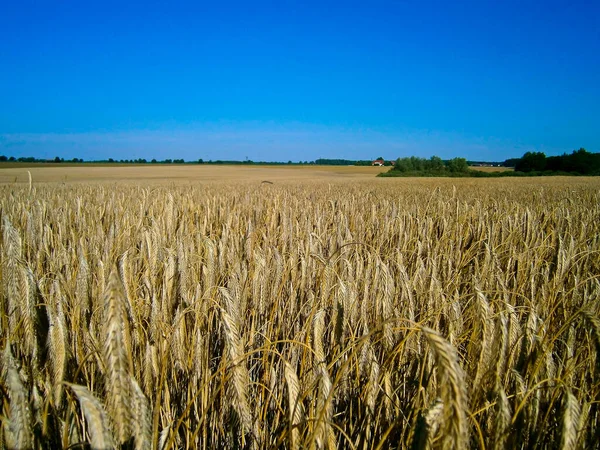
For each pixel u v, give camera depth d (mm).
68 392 1581
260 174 67938
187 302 2301
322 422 1313
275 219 6168
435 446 1137
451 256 4375
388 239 5293
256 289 2635
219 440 2055
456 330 2148
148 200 8586
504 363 1640
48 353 1586
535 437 1665
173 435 1518
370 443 1909
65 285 2457
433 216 7469
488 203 11078
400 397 2141
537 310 2740
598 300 2344
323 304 2391
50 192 11336
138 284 2625
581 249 4363
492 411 1662
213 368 2395
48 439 1474
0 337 1952
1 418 1229
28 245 3518
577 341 2551
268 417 2146
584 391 1858
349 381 2121
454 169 68500
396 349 1776
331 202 8617
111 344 1132
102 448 987
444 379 966
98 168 81250
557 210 6883
